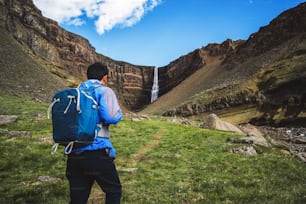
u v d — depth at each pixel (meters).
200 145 24.05
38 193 9.62
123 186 11.24
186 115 142.88
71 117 4.52
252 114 106.25
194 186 11.30
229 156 19.08
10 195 9.50
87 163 4.66
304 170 15.09
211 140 27.25
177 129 38.53
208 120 51.38
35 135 24.84
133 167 15.34
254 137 26.22
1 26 170.88
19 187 10.59
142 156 18.64
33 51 193.25
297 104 91.19
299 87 95.81
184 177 13.20
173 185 11.51
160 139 27.59
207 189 10.77
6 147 18.22
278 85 103.69
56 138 4.59
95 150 4.72
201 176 13.34
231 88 141.25
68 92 4.72
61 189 10.00
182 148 22.31
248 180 12.38
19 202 8.65
